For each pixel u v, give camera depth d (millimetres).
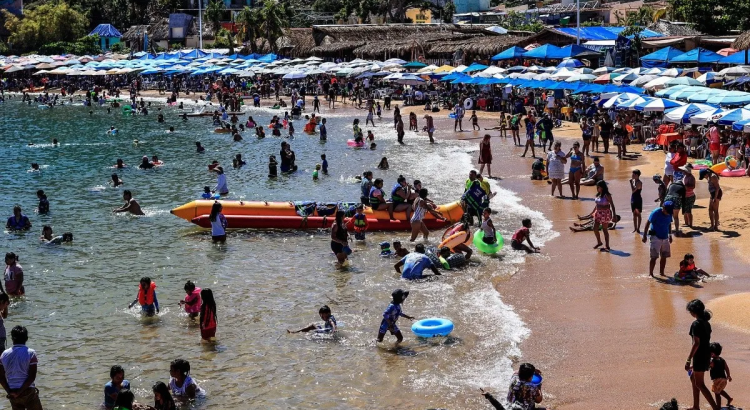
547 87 48375
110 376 12977
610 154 35938
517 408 11031
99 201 29406
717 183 21141
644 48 59906
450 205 24344
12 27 132125
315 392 12906
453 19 130125
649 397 11992
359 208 23016
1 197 30484
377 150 41500
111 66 92438
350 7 124562
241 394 12922
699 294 16453
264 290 18422
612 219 21656
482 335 15000
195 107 73562
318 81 80625
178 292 18391
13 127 57781
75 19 133250
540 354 13945
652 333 14516
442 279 18703
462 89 63469
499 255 20469
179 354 14680
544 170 31203
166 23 128125
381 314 16516
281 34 95500
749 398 11625
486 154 31234
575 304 16375
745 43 43906
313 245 22500
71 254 21859
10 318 16781
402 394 12703
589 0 115375
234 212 24078
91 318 16719
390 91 69625
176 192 31172
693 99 35219
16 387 11453
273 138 48281
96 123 60188
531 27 96312
